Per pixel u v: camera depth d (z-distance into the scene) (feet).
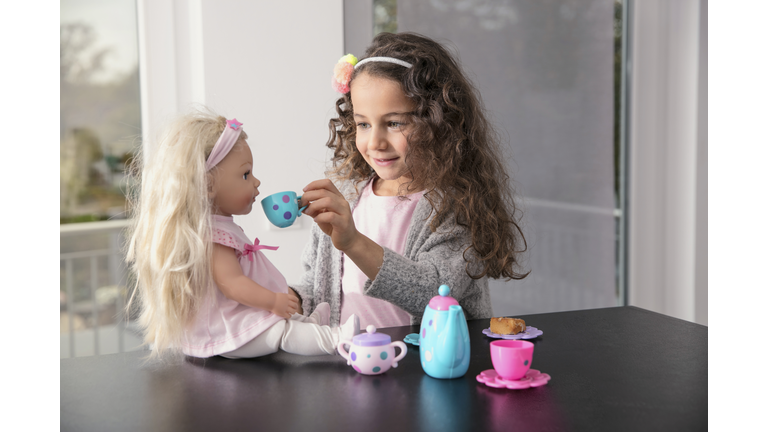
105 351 6.27
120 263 6.21
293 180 5.97
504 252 3.78
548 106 7.23
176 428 1.99
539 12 7.05
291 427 1.99
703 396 2.25
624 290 8.18
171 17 5.68
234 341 2.64
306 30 5.89
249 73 5.72
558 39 7.18
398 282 3.14
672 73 8.03
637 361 2.66
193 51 5.77
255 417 2.07
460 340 2.41
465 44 6.72
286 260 6.00
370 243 3.14
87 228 5.98
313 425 2.00
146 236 2.67
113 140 5.90
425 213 3.67
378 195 4.22
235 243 2.71
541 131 7.23
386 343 2.48
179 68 5.76
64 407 2.18
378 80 3.47
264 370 2.56
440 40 6.59
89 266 6.07
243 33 5.66
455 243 3.51
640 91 7.90
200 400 2.23
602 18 7.41
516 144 7.11
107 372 2.56
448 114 3.60
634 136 7.93
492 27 6.82
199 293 2.62
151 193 2.68
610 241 7.87
